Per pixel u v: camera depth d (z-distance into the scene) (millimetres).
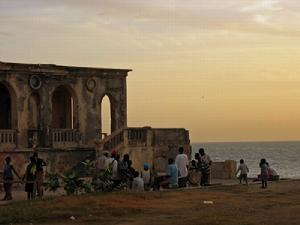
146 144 48656
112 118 50938
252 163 170500
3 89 47938
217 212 27703
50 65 46562
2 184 37219
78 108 48625
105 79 50281
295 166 149375
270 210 28438
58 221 25984
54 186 33406
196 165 39250
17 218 26375
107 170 33781
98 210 27766
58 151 45812
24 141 45156
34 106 46094
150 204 29766
